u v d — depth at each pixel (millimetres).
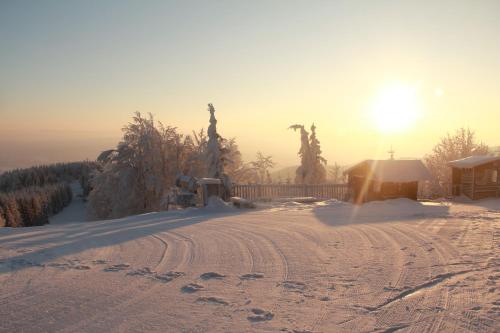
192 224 16031
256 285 7582
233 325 5680
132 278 8258
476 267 8539
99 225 16953
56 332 5555
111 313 6242
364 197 26531
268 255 10086
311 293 7039
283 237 12609
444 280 7660
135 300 6844
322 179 42594
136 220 18250
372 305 6387
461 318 5766
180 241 12305
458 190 26750
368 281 7688
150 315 6121
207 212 20375
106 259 10086
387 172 25531
